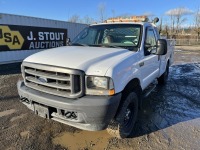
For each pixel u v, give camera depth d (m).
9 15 10.91
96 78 2.70
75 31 16.14
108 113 2.68
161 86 6.95
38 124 3.91
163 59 5.90
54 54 3.21
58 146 3.22
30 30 12.23
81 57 2.99
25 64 3.15
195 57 16.53
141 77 3.80
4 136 3.45
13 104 4.91
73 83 2.68
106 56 3.10
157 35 5.01
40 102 2.92
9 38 11.08
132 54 3.43
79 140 3.41
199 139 3.52
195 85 7.15
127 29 4.16
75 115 2.76
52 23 13.74
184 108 4.95
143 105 5.09
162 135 3.62
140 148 3.22
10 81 7.29
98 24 4.68
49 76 2.85
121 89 2.89
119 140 3.43
